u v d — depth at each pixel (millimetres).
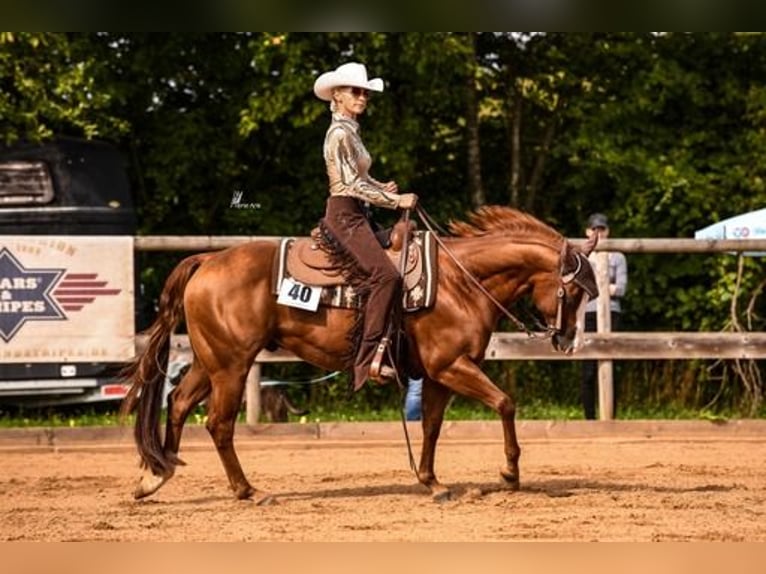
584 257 11148
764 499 11359
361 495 11805
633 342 15828
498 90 22078
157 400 11258
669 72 20750
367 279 10805
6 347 15234
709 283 20969
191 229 21344
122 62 19938
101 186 18094
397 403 19609
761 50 21375
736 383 18547
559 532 9711
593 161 20719
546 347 15773
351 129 10859
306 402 19672
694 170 20703
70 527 10141
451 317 10984
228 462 11242
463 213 21750
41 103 18500
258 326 11055
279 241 11352
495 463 13898
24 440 15109
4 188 17672
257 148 21156
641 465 13711
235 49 20484
